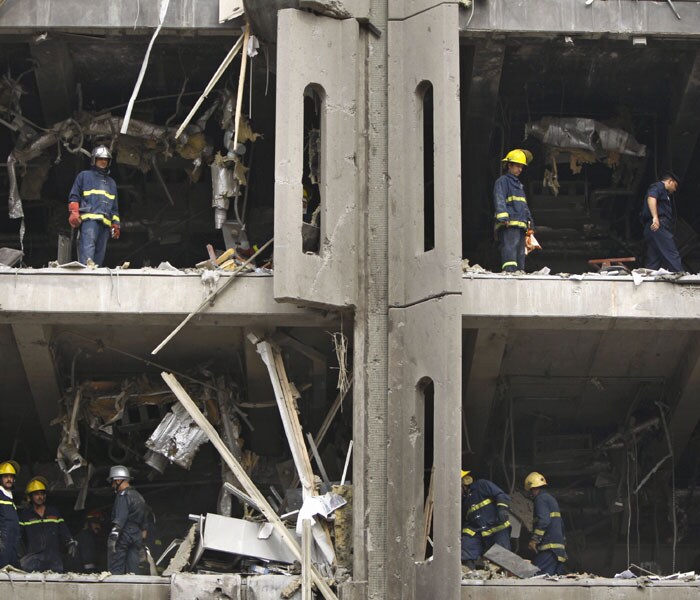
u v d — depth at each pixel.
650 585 33.00
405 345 33.66
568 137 39.06
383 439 33.56
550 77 39.16
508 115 40.69
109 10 35.66
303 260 32.97
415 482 33.00
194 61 38.19
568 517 40.84
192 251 42.31
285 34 33.59
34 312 33.44
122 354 36.41
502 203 35.59
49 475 39.12
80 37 36.44
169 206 41.56
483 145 39.41
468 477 35.84
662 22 36.19
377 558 33.03
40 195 40.97
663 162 40.53
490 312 33.88
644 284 34.22
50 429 38.25
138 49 37.31
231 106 37.25
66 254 38.69
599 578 33.25
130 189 40.81
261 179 40.00
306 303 33.09
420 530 32.91
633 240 41.88
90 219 35.28
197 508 40.34
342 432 38.53
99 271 33.69
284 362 36.50
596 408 39.53
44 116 38.94
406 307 33.81
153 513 38.75
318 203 39.38
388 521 33.12
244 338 35.44
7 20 35.50
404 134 34.59
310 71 33.88
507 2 35.91
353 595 32.69
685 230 41.31
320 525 33.62
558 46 37.12
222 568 34.00
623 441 39.31
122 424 37.75
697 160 41.38
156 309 33.66
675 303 34.16
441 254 33.03
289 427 34.28
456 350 32.56
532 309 33.94
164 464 36.41
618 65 38.47
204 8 35.75
